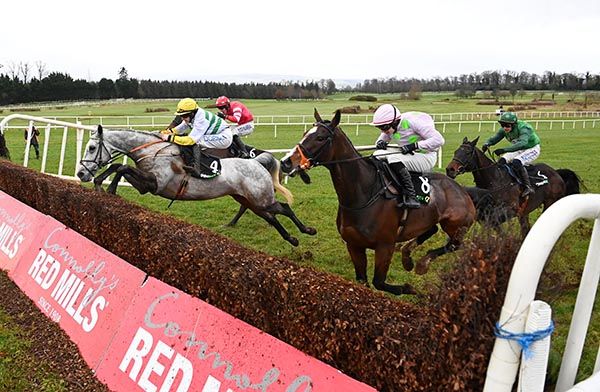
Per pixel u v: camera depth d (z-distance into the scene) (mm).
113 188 5066
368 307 2062
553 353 1831
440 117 28906
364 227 3654
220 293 2750
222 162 5387
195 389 2475
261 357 2311
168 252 3217
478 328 1634
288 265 2594
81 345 3287
